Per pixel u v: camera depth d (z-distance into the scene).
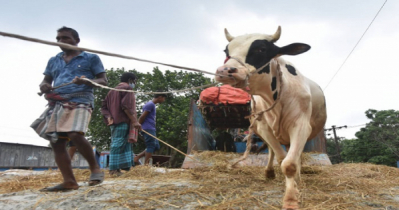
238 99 6.44
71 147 5.73
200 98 6.69
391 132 30.00
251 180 4.14
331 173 4.70
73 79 3.20
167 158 9.49
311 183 3.93
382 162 28.12
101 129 18.48
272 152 4.20
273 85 3.20
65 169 3.30
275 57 3.13
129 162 4.78
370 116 33.16
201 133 7.15
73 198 2.95
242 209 2.66
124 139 4.71
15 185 3.85
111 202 2.83
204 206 2.74
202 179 4.18
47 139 3.28
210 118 7.47
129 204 2.76
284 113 3.27
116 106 4.65
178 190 3.32
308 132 3.29
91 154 3.42
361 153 30.47
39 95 3.30
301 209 2.58
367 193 3.38
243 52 2.98
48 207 2.72
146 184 3.69
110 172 4.66
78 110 3.26
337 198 3.05
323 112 4.36
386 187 3.77
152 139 6.18
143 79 20.59
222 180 4.09
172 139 18.27
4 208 2.71
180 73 21.33
